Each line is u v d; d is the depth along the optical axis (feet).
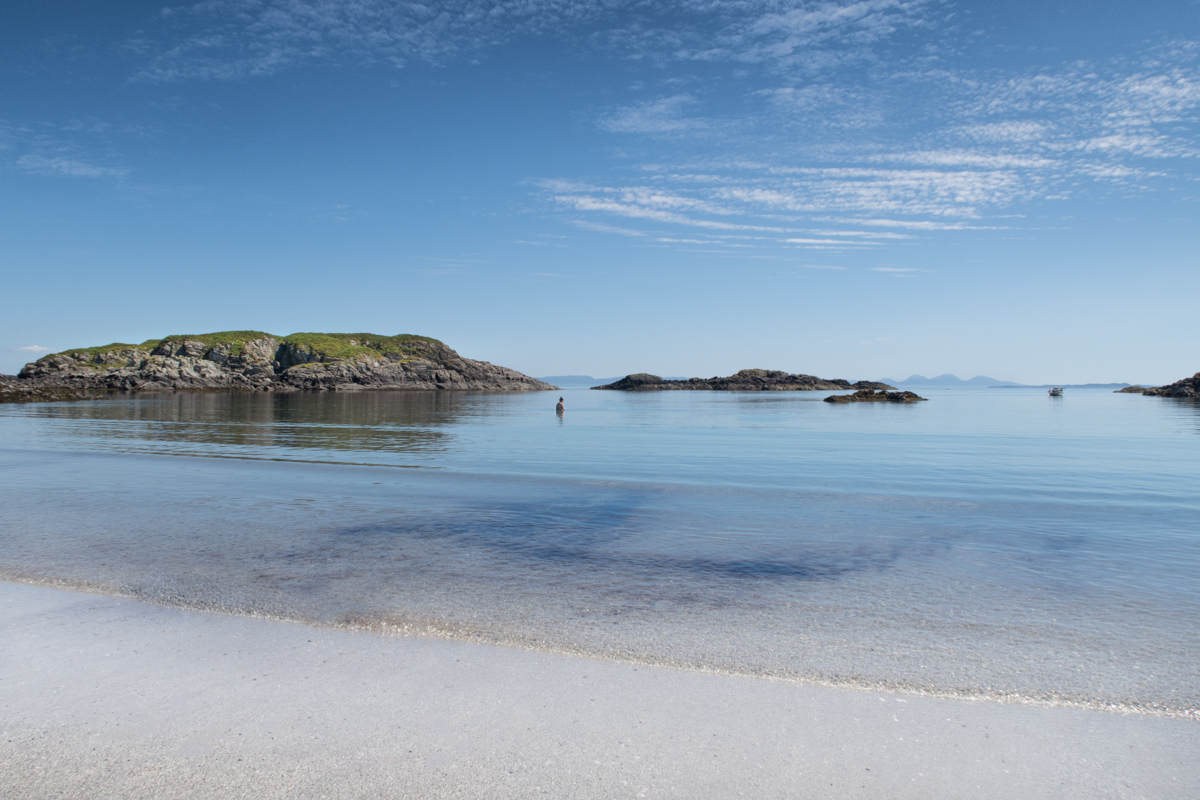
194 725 14.79
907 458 77.05
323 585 25.86
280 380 448.65
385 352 549.95
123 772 13.07
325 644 19.63
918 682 17.22
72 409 197.16
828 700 16.16
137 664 18.07
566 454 80.33
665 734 14.44
